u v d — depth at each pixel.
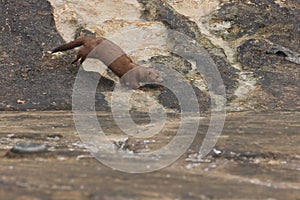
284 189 10.95
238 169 12.49
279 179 11.73
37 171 11.45
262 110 18.27
